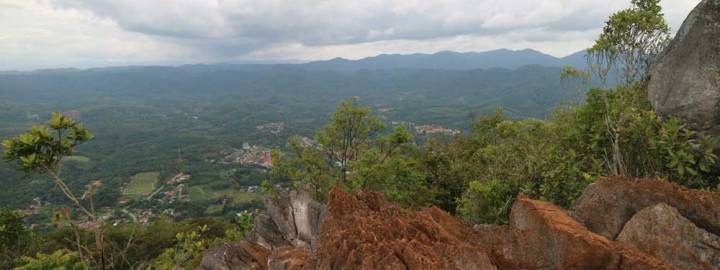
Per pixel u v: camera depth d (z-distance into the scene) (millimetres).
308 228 10812
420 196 18578
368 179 16672
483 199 11664
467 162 20672
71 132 7703
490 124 23984
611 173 8945
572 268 5645
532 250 6145
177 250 12508
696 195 5934
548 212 6445
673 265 5547
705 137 8078
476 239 6922
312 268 6543
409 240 6195
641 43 11188
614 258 5441
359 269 5539
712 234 5492
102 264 8609
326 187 17922
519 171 11914
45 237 25875
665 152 8438
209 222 45312
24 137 7250
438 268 5305
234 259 9805
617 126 9008
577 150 10398
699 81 8609
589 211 6590
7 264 17234
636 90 10891
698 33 8953
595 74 11359
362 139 19234
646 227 5852
